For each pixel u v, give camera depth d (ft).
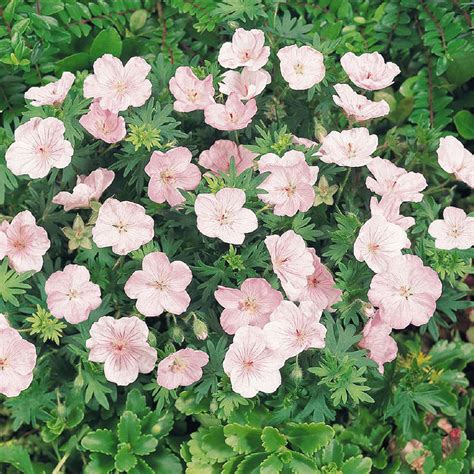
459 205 2.43
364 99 2.04
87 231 1.97
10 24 2.30
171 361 1.91
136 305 1.90
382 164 1.99
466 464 2.18
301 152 1.95
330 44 2.14
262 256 1.95
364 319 1.98
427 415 2.29
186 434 2.14
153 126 1.99
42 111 2.02
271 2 2.24
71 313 1.93
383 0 2.44
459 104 2.49
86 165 2.06
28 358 1.90
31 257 1.95
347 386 1.93
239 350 1.89
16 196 2.17
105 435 2.03
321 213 2.05
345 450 2.12
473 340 2.41
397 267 1.90
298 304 1.96
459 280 2.34
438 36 2.37
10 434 2.18
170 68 2.14
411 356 2.25
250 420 2.03
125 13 2.42
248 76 2.07
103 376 1.98
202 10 2.35
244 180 1.92
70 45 2.40
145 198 2.05
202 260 2.03
